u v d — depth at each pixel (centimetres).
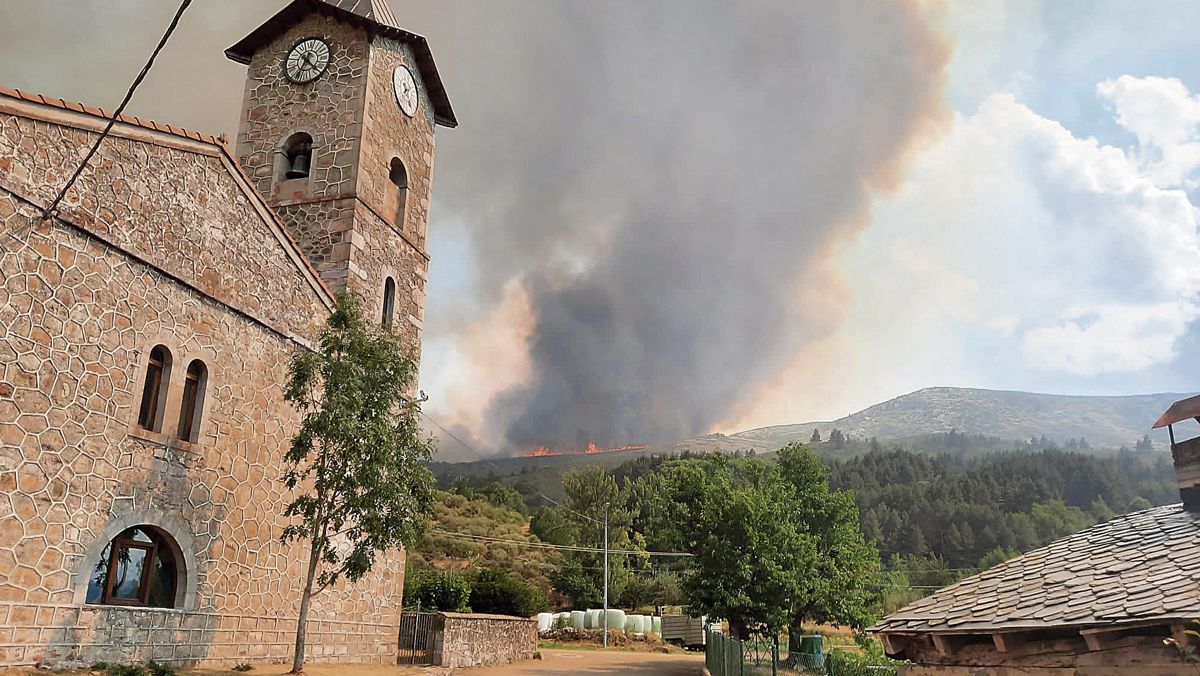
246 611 1705
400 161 2600
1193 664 717
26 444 1256
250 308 1798
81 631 1323
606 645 4794
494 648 2967
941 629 942
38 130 1324
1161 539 968
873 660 1878
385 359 1809
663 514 3466
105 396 1404
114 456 1412
